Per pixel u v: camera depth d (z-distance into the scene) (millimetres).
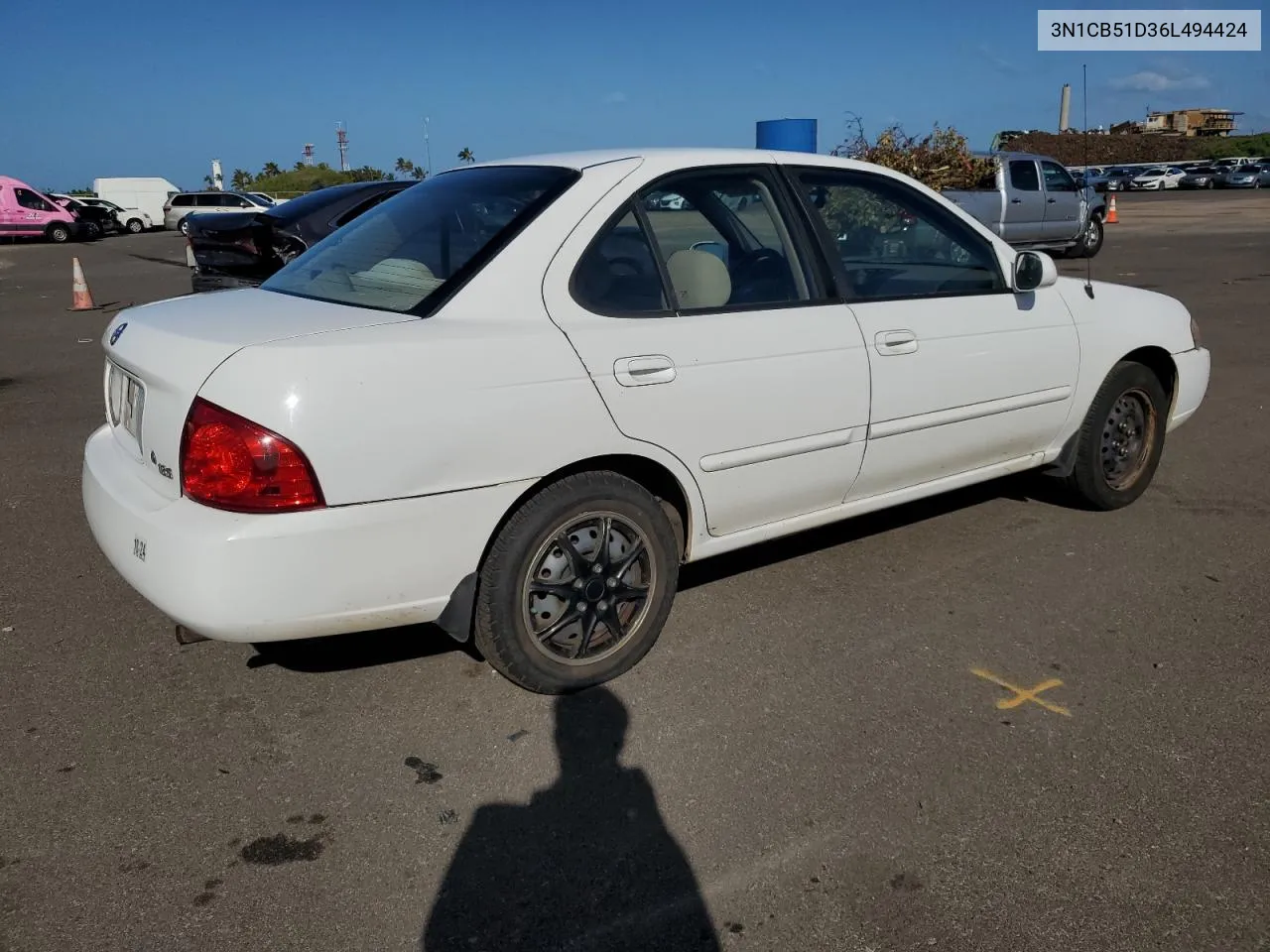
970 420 4254
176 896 2480
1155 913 2410
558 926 2391
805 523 3918
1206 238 21891
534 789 2900
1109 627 3873
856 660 3617
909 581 4297
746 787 2895
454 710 3311
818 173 3953
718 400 3432
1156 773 2949
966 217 4375
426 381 2867
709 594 4172
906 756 3039
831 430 3766
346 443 2758
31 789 2887
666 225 3496
